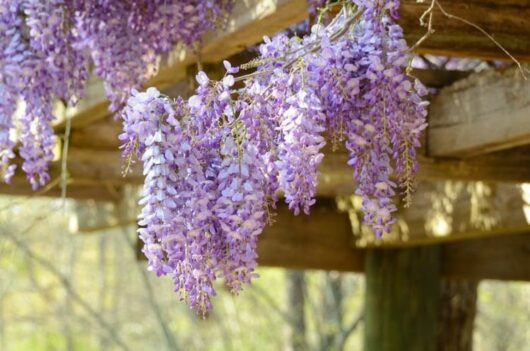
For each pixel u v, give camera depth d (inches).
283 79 94.7
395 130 96.0
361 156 96.3
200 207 90.7
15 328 543.2
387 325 219.9
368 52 95.6
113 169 199.5
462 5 104.7
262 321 491.2
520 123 125.9
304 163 91.9
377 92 95.3
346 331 358.6
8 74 135.0
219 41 125.7
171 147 91.4
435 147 142.4
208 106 93.4
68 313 485.7
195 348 491.2
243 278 91.8
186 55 132.5
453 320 234.1
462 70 143.6
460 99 137.6
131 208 239.8
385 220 96.0
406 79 96.5
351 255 221.6
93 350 543.8
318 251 219.8
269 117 94.6
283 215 218.1
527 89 124.6
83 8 133.1
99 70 134.0
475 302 237.1
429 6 103.5
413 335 219.3
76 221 268.8
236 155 91.7
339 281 365.7
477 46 104.9
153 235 91.4
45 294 470.6
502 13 105.7
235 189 90.7
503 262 210.1
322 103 96.4
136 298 505.7
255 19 117.6
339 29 96.7
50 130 137.1
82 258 551.5
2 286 493.7
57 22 132.2
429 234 186.5
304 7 111.9
